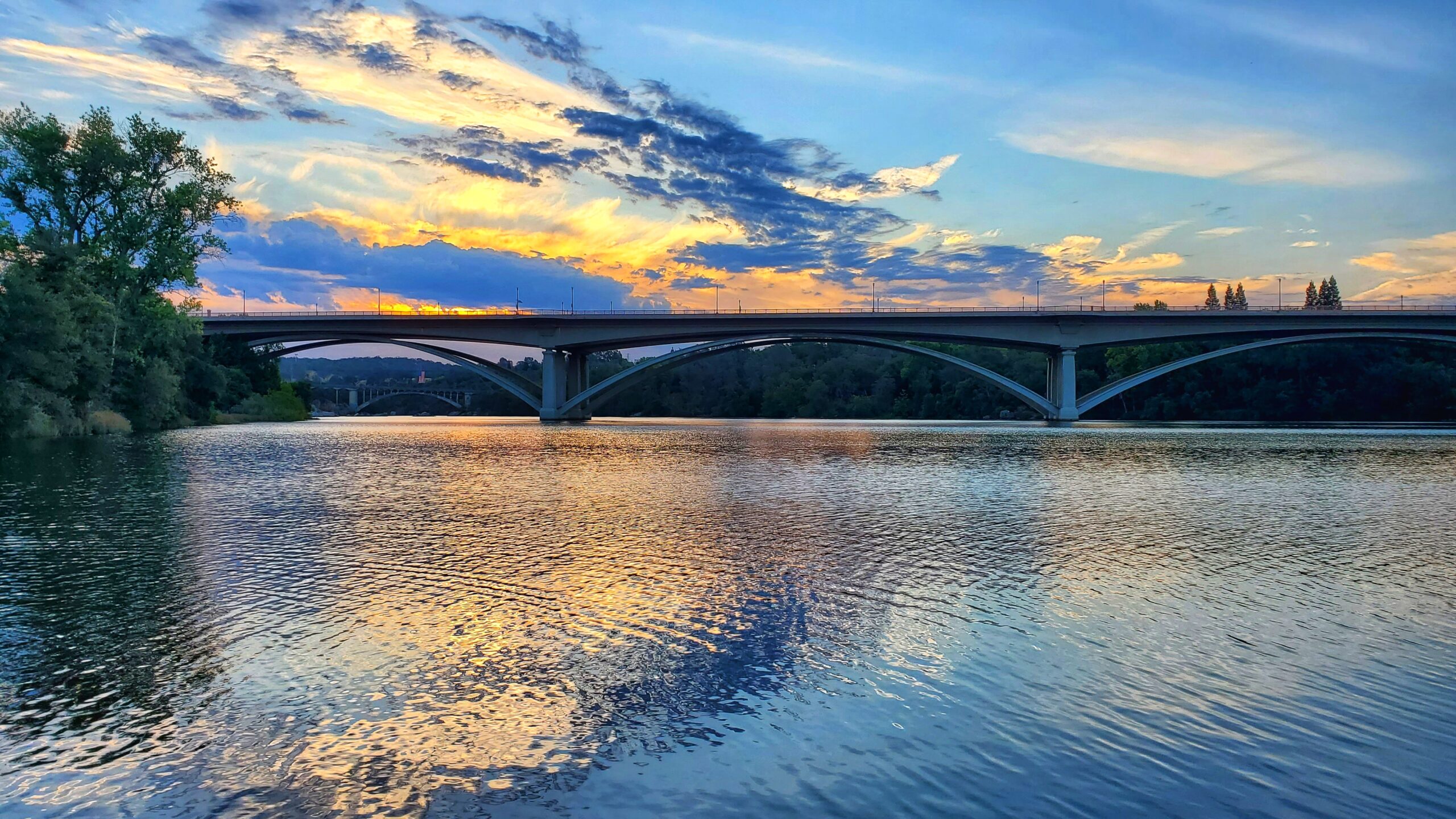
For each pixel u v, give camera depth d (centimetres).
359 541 1619
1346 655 968
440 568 1381
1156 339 9050
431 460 3806
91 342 5216
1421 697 839
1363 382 10869
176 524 1808
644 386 17112
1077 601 1202
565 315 9281
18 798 647
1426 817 620
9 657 940
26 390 4722
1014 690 855
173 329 5909
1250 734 753
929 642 1009
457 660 938
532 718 788
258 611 1118
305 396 13550
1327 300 15250
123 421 5669
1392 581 1343
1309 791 654
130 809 632
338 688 857
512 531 1756
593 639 1016
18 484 2517
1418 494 2573
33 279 4512
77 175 5069
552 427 9100
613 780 675
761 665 929
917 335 9181
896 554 1528
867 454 4428
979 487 2678
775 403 15912
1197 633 1049
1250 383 11606
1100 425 9306
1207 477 3094
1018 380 14088
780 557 1495
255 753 719
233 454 3988
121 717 787
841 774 682
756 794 652
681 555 1510
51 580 1283
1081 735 751
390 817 622
